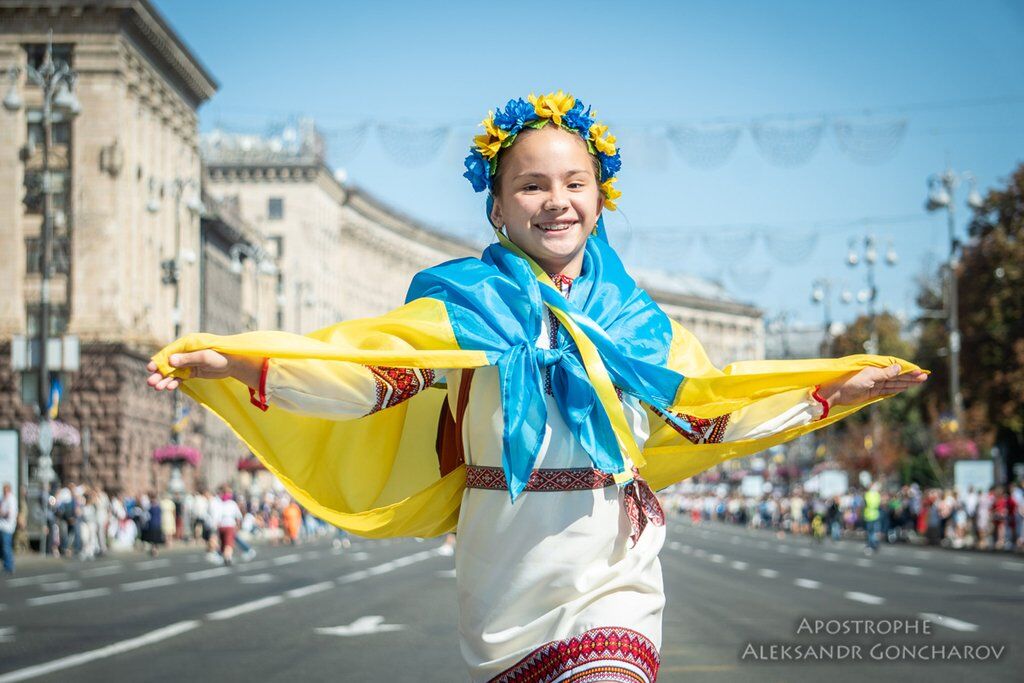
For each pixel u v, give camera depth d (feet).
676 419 13.42
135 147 219.61
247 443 13.28
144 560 137.69
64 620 60.80
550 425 12.92
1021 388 200.54
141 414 215.72
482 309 12.79
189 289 253.65
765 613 60.34
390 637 52.24
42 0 207.82
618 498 13.12
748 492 376.27
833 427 313.12
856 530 240.12
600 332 12.98
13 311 205.26
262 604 69.92
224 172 383.45
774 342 506.89
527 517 12.85
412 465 13.92
